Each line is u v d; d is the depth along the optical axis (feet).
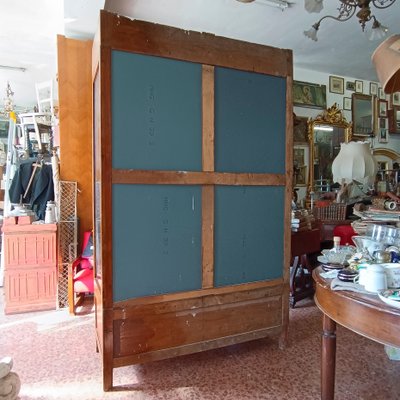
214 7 10.39
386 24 11.47
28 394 6.22
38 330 8.97
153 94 6.52
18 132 14.82
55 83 15.60
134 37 6.30
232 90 7.26
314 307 10.66
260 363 7.34
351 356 7.52
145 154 6.51
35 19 11.80
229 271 7.41
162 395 6.24
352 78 16.46
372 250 5.65
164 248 6.77
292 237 10.29
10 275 10.18
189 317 7.02
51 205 10.94
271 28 11.78
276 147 7.85
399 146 17.63
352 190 14.26
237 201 7.44
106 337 6.34
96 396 6.20
